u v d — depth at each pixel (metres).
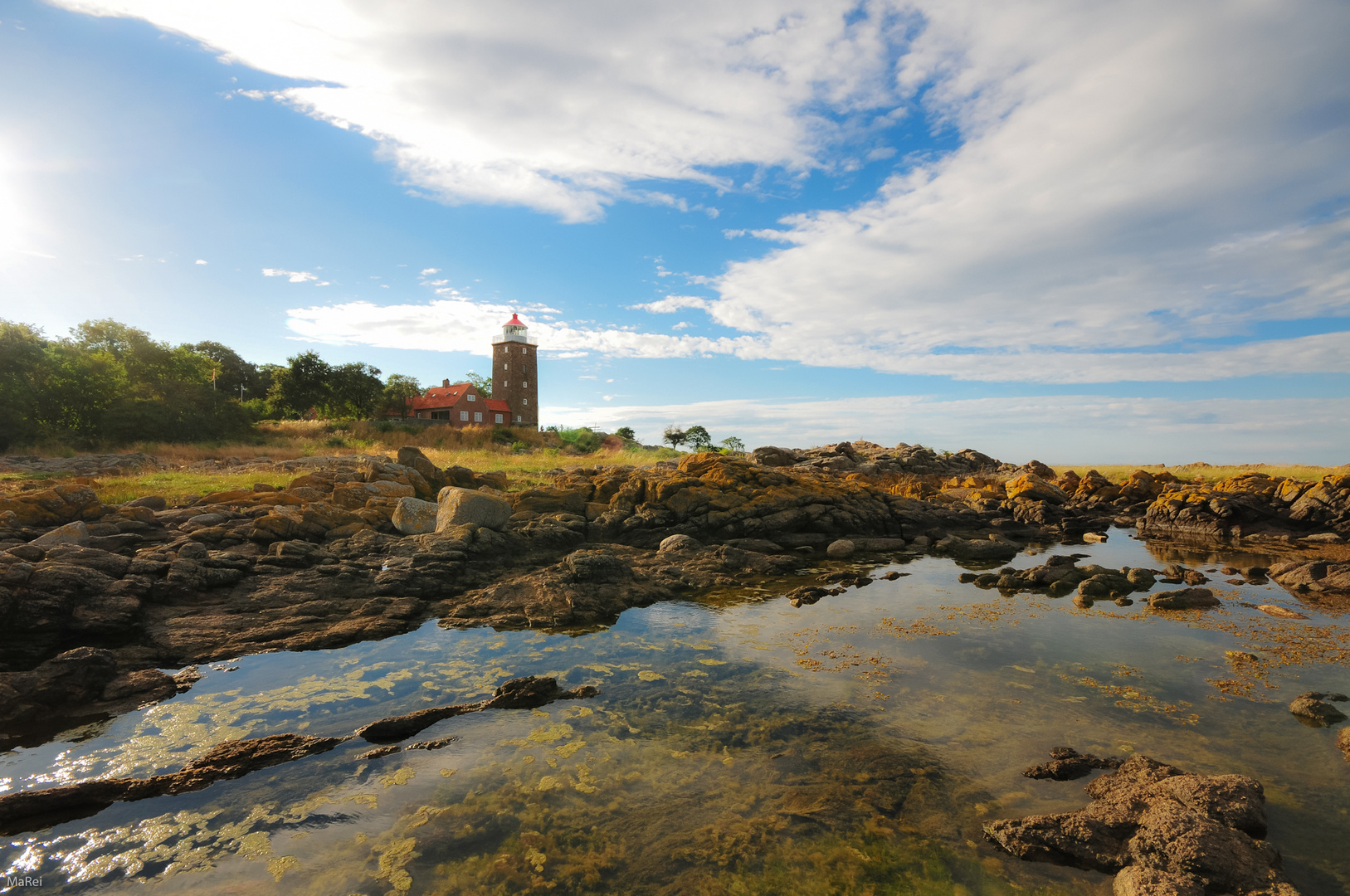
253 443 41.62
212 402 42.41
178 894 4.50
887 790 5.75
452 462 31.06
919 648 9.74
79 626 8.97
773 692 8.05
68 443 32.94
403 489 17.36
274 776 6.06
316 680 8.38
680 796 5.70
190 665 8.84
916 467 41.25
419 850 4.96
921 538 19.89
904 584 14.21
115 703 7.59
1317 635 10.23
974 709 7.51
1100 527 24.20
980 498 27.22
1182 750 6.49
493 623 10.80
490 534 14.19
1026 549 19.56
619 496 18.31
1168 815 4.78
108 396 37.09
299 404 61.34
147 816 5.44
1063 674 8.66
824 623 11.09
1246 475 24.52
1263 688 8.14
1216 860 4.42
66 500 12.52
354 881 4.61
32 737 6.81
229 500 15.27
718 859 4.83
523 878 4.64
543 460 34.31
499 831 5.20
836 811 5.44
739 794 5.73
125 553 11.33
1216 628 10.72
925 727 7.05
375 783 5.93
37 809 5.44
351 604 11.07
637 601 12.21
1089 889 4.52
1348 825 5.20
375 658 9.22
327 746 6.61
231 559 11.52
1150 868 4.45
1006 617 11.43
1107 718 7.27
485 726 7.12
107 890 4.54
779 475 20.78
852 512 20.19
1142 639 10.16
